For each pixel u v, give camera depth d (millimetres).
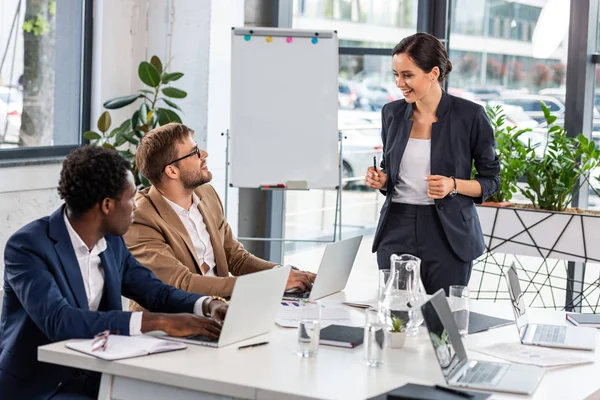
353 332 2307
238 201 5078
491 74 4844
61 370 2332
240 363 2031
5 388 2295
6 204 4133
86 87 4707
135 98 4500
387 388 1881
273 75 4137
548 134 4395
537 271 4617
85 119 4723
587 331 2469
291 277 2906
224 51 4852
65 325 2184
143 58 4910
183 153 2881
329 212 5234
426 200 3273
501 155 4406
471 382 1927
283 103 4145
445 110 3266
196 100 4805
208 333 2227
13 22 4262
